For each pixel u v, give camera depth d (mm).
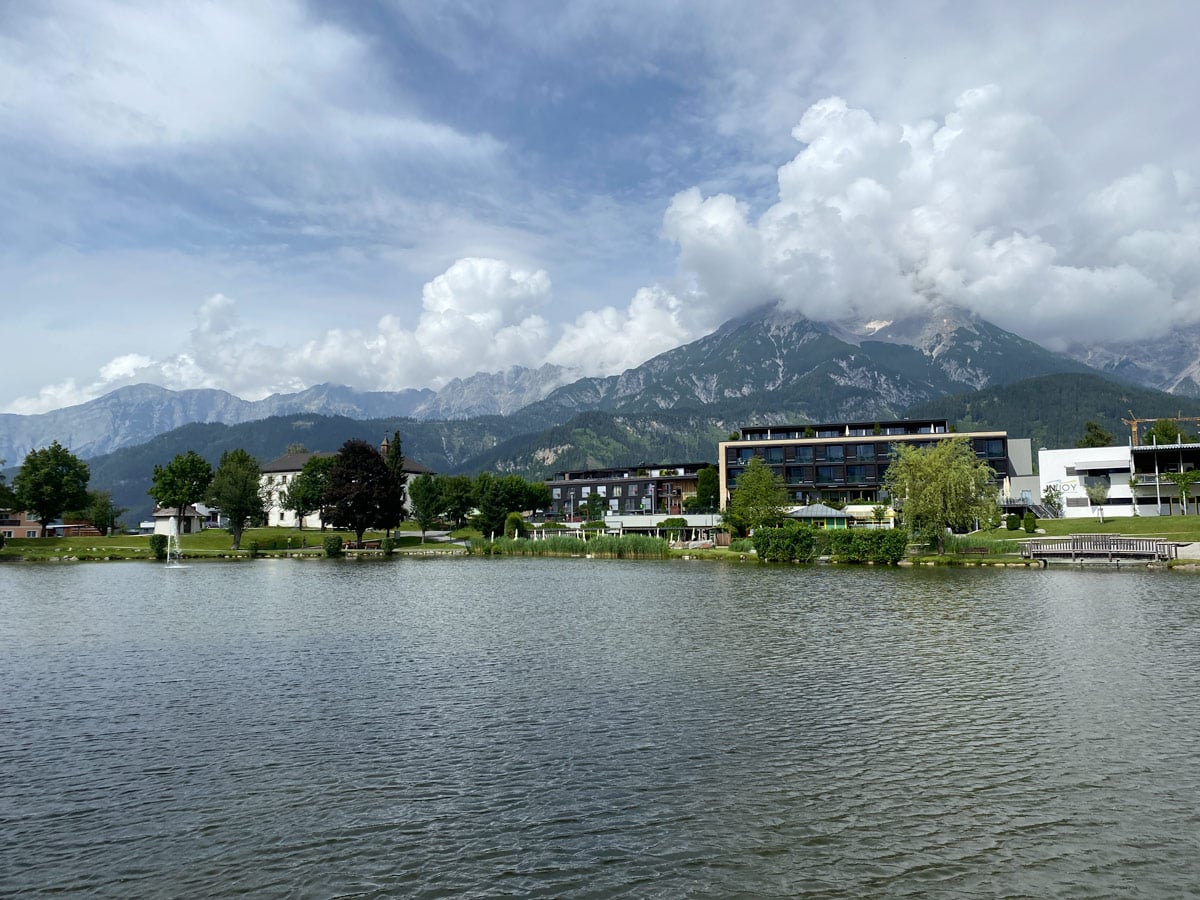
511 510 167250
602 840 17047
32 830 17750
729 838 17094
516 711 26828
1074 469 132375
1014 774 20688
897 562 90562
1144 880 15289
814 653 36656
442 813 18438
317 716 26438
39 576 90062
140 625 47719
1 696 29422
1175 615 47344
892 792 19547
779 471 164500
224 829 17688
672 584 71562
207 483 152500
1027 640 39500
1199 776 20469
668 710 26797
